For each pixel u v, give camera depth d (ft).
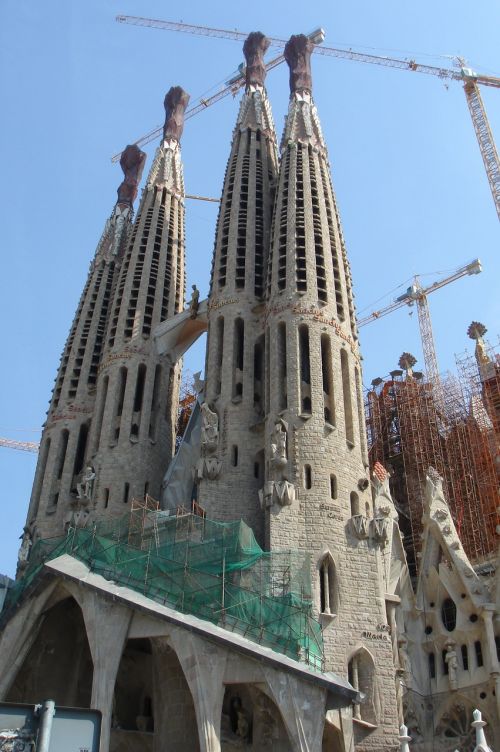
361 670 138.31
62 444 221.87
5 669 145.18
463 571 180.45
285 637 128.57
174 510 191.11
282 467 159.22
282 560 143.74
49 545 174.40
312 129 228.84
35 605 149.59
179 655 128.36
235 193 232.73
